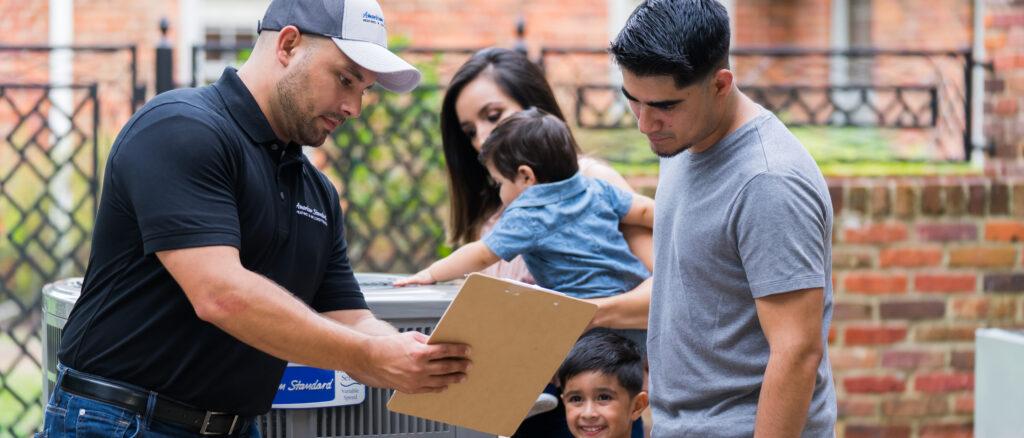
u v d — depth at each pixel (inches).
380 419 108.9
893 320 199.9
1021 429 115.7
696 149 93.1
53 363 111.7
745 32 336.8
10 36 287.0
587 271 122.3
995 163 210.1
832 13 336.5
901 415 199.8
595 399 119.0
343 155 207.9
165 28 200.8
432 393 90.0
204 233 84.4
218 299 83.8
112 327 89.5
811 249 86.7
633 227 129.7
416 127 209.3
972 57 214.1
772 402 87.4
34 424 209.8
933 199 200.2
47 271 236.5
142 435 89.4
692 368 94.2
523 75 135.2
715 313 92.2
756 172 87.8
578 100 222.5
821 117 314.7
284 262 94.0
